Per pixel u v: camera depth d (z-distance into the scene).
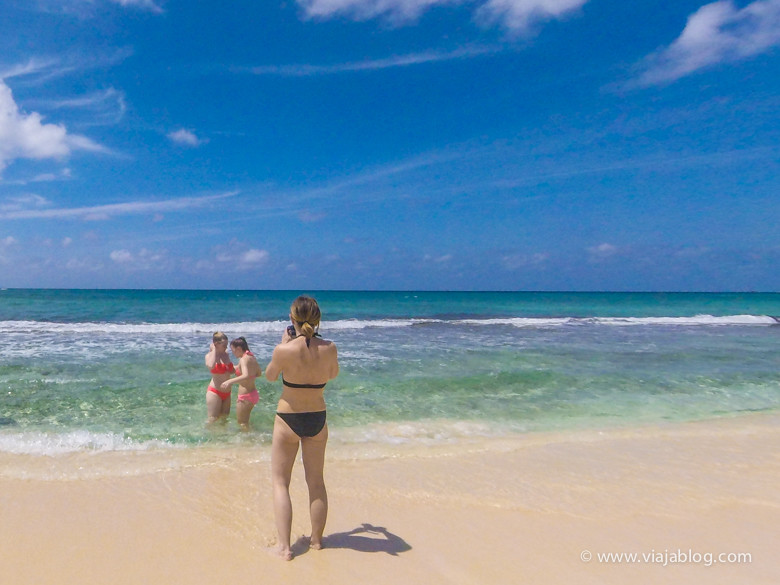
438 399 8.02
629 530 3.73
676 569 3.14
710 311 38.31
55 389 8.09
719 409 7.68
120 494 4.25
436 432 6.32
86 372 9.55
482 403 7.84
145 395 7.81
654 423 6.88
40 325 19.52
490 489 4.51
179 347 13.15
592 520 3.89
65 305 33.28
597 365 11.27
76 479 4.55
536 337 17.19
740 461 5.36
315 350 3.30
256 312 29.91
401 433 6.24
